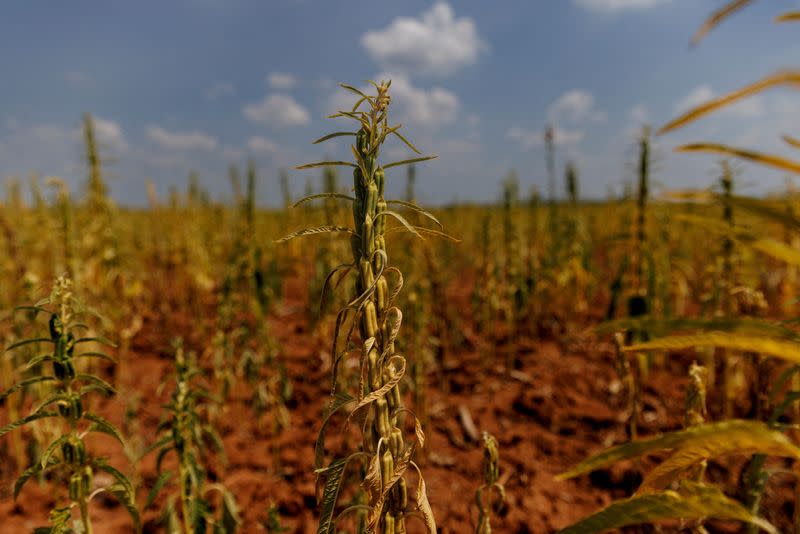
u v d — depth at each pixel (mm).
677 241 5668
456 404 3957
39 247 5168
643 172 3275
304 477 3020
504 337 5426
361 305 992
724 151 619
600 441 3357
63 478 2760
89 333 3225
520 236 4961
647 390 3904
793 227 585
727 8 529
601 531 637
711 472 2764
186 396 1750
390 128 1005
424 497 1046
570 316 5512
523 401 3877
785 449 549
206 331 5387
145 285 6770
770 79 518
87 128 3873
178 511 2652
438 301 4457
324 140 1029
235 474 3061
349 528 2502
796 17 506
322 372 4473
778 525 2334
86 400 3309
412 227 995
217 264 6562
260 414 3219
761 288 4281
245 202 3664
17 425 1305
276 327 5734
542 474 2988
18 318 3059
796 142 669
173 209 6480
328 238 4680
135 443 3039
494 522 2592
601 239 6254
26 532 2559
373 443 1024
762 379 2074
